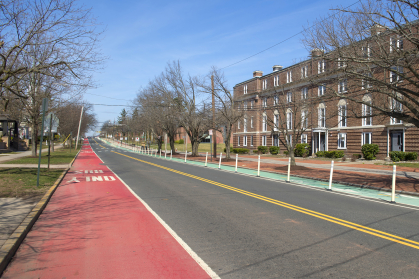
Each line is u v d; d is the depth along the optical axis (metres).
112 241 5.80
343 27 12.47
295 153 35.44
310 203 9.45
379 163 24.20
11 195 9.64
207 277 4.27
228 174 17.98
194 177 16.19
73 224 6.98
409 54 10.71
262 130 43.69
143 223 7.07
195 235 6.16
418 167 20.84
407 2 10.11
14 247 5.21
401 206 9.10
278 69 40.03
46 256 5.05
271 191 11.73
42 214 7.91
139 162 27.62
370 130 28.56
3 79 10.56
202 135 37.69
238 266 4.64
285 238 5.98
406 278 4.23
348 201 9.84
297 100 22.28
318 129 32.44
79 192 11.38
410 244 5.64
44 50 13.80
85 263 4.76
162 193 11.16
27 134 64.12
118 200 9.82
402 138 26.05
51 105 23.33
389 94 11.81
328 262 4.79
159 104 36.00
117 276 4.30
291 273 4.39
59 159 27.81
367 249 5.37
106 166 23.12
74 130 66.31
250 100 44.47
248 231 6.43
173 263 4.76
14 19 10.63
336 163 26.00
